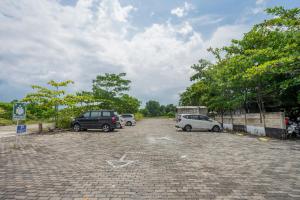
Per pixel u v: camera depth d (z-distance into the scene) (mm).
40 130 18609
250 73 12195
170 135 16531
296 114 18875
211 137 15164
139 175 5910
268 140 13203
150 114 124938
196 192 4676
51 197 4398
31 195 4496
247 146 10898
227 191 4730
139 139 13867
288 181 5375
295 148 10242
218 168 6629
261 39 15664
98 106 28719
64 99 19938
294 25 11539
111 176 5816
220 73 19391
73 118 21625
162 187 4980
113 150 9727
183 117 20750
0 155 8562
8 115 33625
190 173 6102
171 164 7145
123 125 26453
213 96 25266
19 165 6969
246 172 6184
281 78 16266
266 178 5613
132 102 45469
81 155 8570
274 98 19062
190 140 13414
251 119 17734
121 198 4363
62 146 10844
